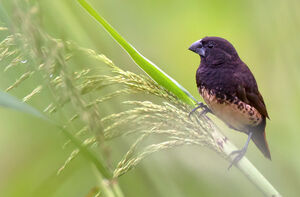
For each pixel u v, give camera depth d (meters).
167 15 3.64
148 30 3.62
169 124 3.38
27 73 3.28
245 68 3.53
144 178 3.50
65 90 2.43
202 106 3.50
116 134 3.37
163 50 3.63
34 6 2.31
